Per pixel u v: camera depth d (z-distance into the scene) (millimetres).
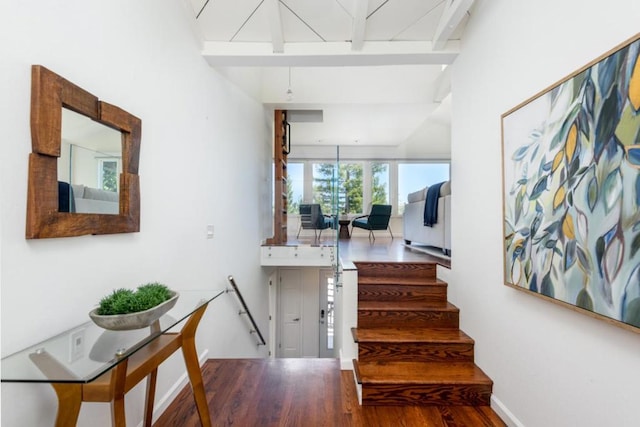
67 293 1199
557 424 1410
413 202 4812
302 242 4633
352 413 1906
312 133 6016
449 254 3473
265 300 4902
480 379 2002
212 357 2701
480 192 2154
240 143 3453
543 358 1509
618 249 1076
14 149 986
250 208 3865
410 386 1983
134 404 1667
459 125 2516
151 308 1172
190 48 2273
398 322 2541
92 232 1291
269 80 4418
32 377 898
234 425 1789
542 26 1517
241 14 2295
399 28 2391
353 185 6293
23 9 1013
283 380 2279
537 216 1505
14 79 984
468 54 2344
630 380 1072
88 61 1294
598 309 1152
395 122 5410
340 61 2600
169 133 1976
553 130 1399
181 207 2137
